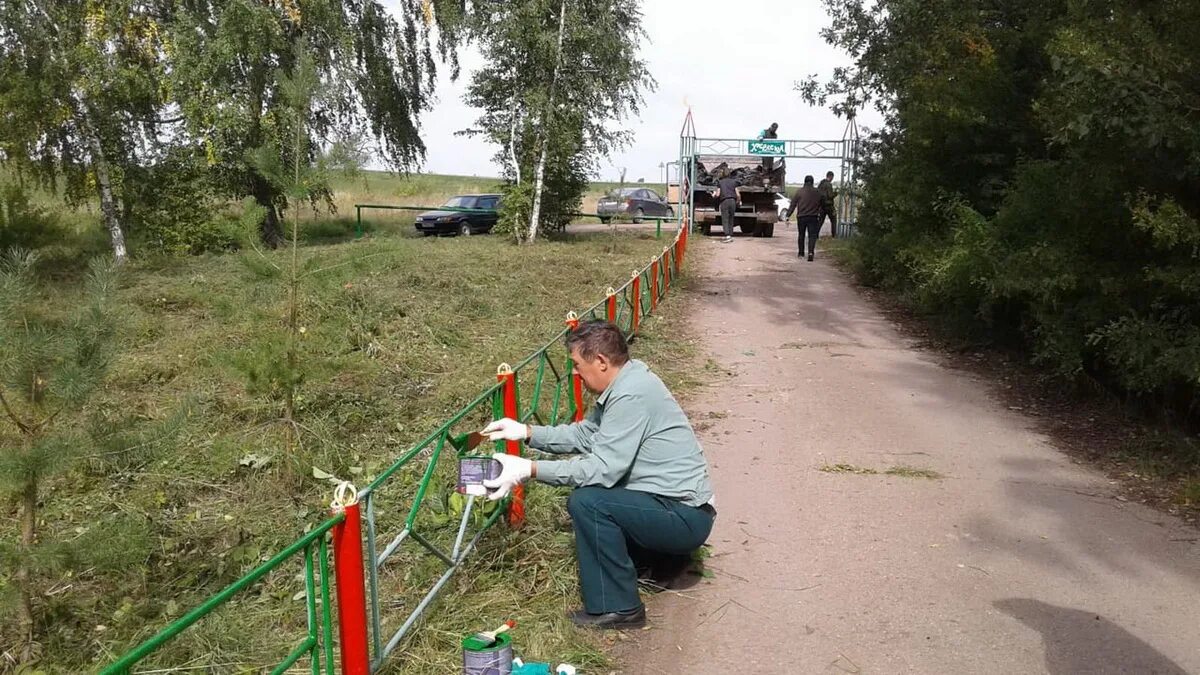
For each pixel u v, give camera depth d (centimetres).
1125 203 662
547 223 2245
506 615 400
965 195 1153
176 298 1159
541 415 686
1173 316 657
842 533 511
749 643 389
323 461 614
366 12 2184
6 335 377
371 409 729
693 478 398
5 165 1789
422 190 4116
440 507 477
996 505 556
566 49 2050
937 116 1117
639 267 1614
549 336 998
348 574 299
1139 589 443
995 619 411
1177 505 555
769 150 2459
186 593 443
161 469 596
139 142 1895
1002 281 791
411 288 1221
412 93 2344
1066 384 812
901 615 415
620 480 388
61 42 1700
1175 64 643
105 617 424
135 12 1836
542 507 505
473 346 954
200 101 1791
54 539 443
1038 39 1003
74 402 392
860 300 1349
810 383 866
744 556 479
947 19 1126
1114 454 654
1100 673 366
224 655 377
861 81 1455
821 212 1833
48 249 1738
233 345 856
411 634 378
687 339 1070
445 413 728
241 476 600
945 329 1100
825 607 422
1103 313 720
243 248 638
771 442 684
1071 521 531
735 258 1873
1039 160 942
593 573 392
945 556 481
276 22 1803
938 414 763
